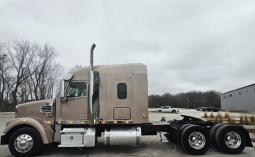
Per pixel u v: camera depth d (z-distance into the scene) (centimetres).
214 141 697
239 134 672
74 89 681
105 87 678
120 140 657
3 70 4262
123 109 672
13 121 640
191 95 9812
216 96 9488
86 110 671
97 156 646
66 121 663
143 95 683
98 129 696
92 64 680
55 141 657
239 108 5391
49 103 679
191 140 661
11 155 655
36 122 638
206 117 2339
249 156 639
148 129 734
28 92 4691
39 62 4569
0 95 3956
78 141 641
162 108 4197
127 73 690
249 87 4759
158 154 666
